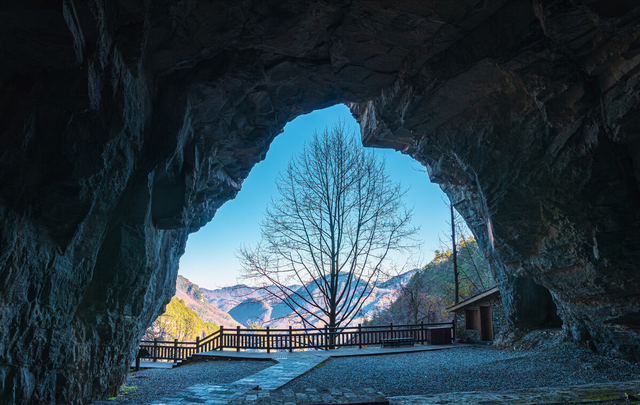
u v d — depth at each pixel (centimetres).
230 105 1070
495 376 1035
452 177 1536
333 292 2270
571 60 785
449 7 808
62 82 558
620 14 618
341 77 1077
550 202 969
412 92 1024
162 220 963
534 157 970
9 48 522
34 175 562
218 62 941
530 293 1634
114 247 811
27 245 556
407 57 989
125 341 896
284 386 945
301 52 981
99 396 806
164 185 970
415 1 792
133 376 1197
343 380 1034
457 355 1495
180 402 753
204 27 827
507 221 1096
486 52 852
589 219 903
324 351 1698
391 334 1917
